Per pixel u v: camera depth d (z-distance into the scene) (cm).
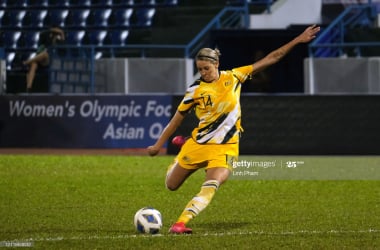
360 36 9100
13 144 7662
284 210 3872
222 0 10094
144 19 9994
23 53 10031
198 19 9838
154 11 10019
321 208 3944
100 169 5919
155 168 5997
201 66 3078
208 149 3128
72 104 7575
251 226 3341
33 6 10469
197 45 9312
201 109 3117
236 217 3631
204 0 10119
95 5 10238
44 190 4684
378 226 3338
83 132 7538
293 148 6944
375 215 3684
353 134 6931
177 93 8256
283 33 8838
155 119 7412
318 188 4828
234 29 8825
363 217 3619
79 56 8612
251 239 2970
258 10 9888
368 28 9144
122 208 3938
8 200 4238
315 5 9438
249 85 8981
